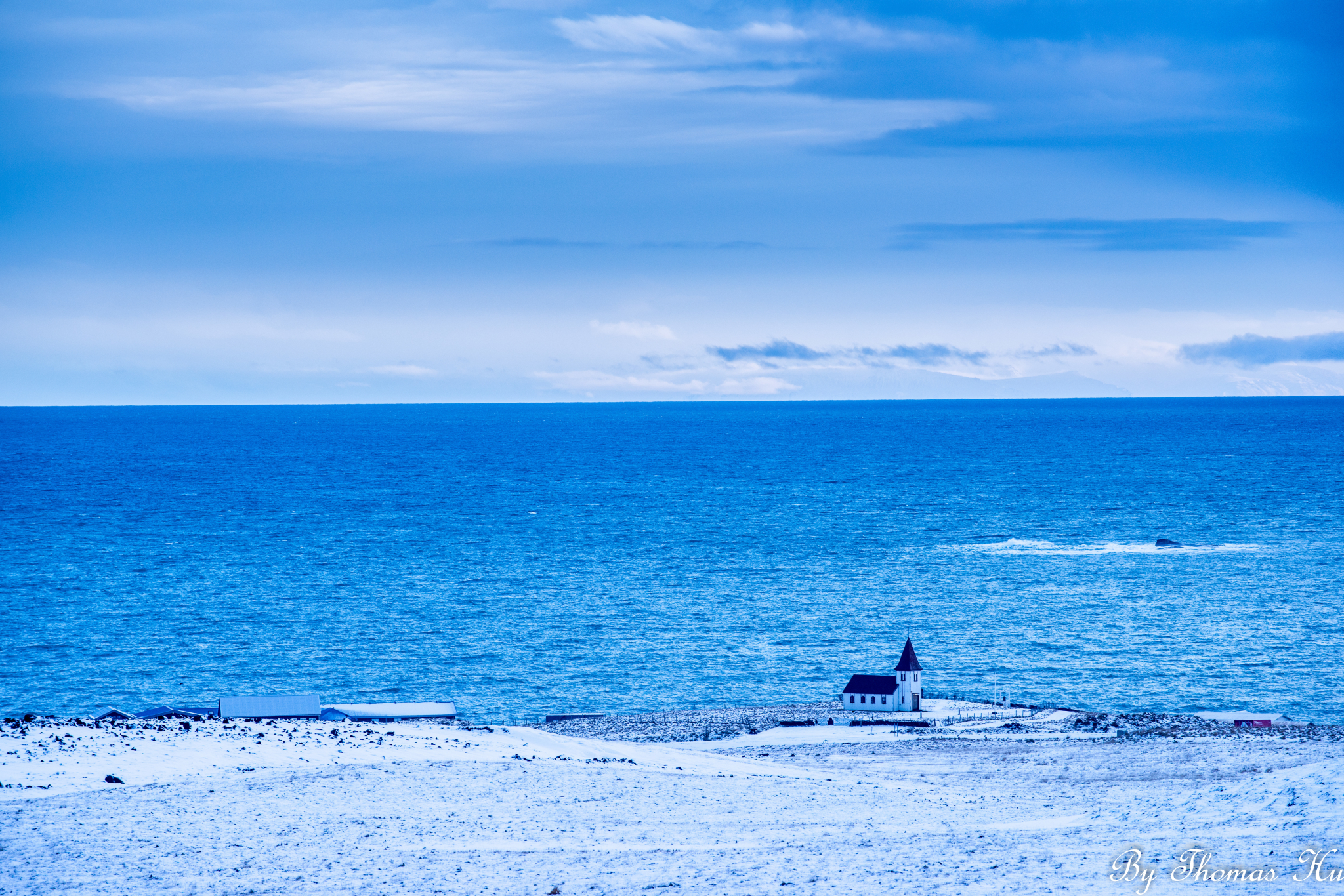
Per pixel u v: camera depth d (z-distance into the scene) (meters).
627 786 122.44
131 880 76.88
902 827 98.44
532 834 94.31
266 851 85.75
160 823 93.38
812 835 93.94
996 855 80.81
